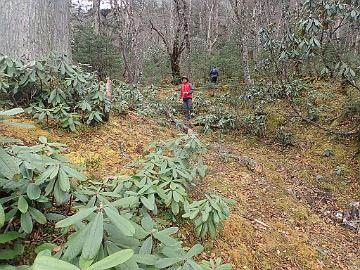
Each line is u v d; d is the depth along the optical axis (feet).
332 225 15.21
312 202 17.06
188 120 29.60
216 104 32.94
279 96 30.86
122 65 44.19
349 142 23.41
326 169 21.33
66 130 13.20
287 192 16.97
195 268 5.77
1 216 5.03
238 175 17.25
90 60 37.04
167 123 23.70
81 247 4.91
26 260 6.53
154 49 64.80
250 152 23.93
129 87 27.96
